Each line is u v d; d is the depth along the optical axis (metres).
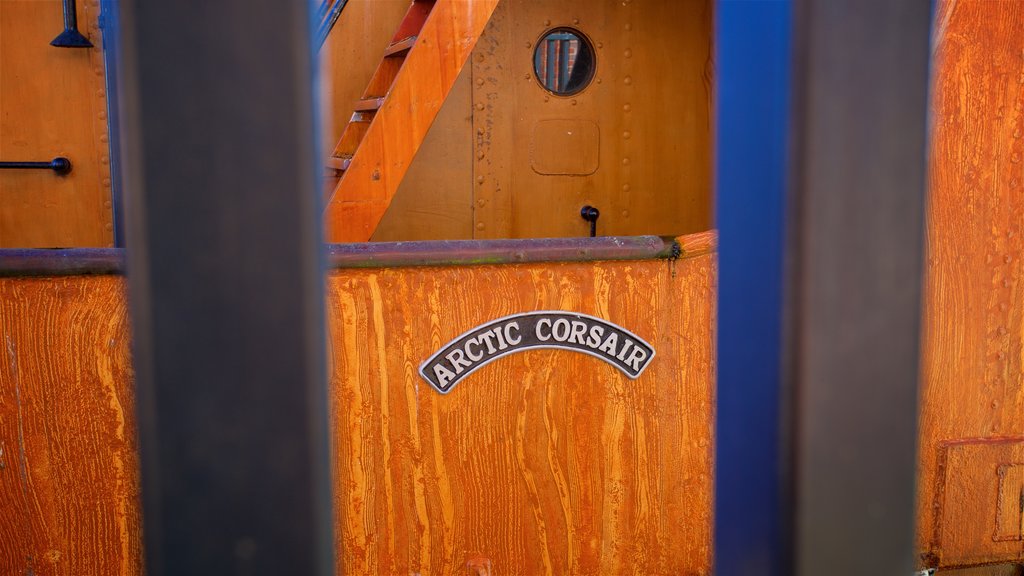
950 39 2.77
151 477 0.56
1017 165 2.89
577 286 2.68
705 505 2.86
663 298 2.74
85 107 3.96
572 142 4.20
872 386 0.60
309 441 0.56
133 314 0.55
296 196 0.55
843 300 0.59
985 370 2.96
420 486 2.67
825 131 0.57
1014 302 2.95
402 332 2.60
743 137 0.63
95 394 2.41
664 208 4.36
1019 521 3.03
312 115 0.55
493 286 2.63
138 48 0.53
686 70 4.32
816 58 0.57
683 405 2.80
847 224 0.58
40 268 2.34
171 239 0.54
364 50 4.23
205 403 0.55
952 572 3.06
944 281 2.89
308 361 0.56
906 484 0.61
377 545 2.66
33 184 3.94
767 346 0.61
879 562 0.61
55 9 3.91
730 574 0.67
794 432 0.59
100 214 3.99
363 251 2.54
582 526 2.79
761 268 0.62
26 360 2.37
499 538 2.74
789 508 0.60
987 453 2.98
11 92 3.90
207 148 0.54
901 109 0.58
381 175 3.20
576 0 4.13
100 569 2.47
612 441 2.77
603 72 4.20
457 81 4.04
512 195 4.16
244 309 0.55
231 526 0.56
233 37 0.53
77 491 2.43
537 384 2.70
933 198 2.85
